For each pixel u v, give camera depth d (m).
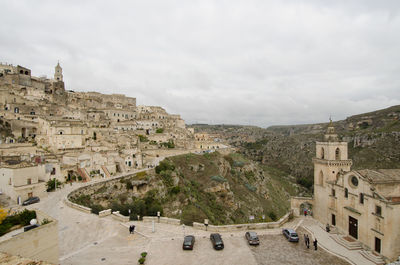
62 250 29.20
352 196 37.59
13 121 83.31
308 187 186.38
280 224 40.62
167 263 26.55
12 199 48.16
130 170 85.56
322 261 29.19
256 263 27.47
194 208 72.81
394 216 30.78
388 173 37.81
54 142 81.38
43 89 131.62
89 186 61.56
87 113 126.94
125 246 30.48
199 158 108.06
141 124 145.62
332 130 48.16
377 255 31.83
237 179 113.19
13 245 19.45
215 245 30.05
